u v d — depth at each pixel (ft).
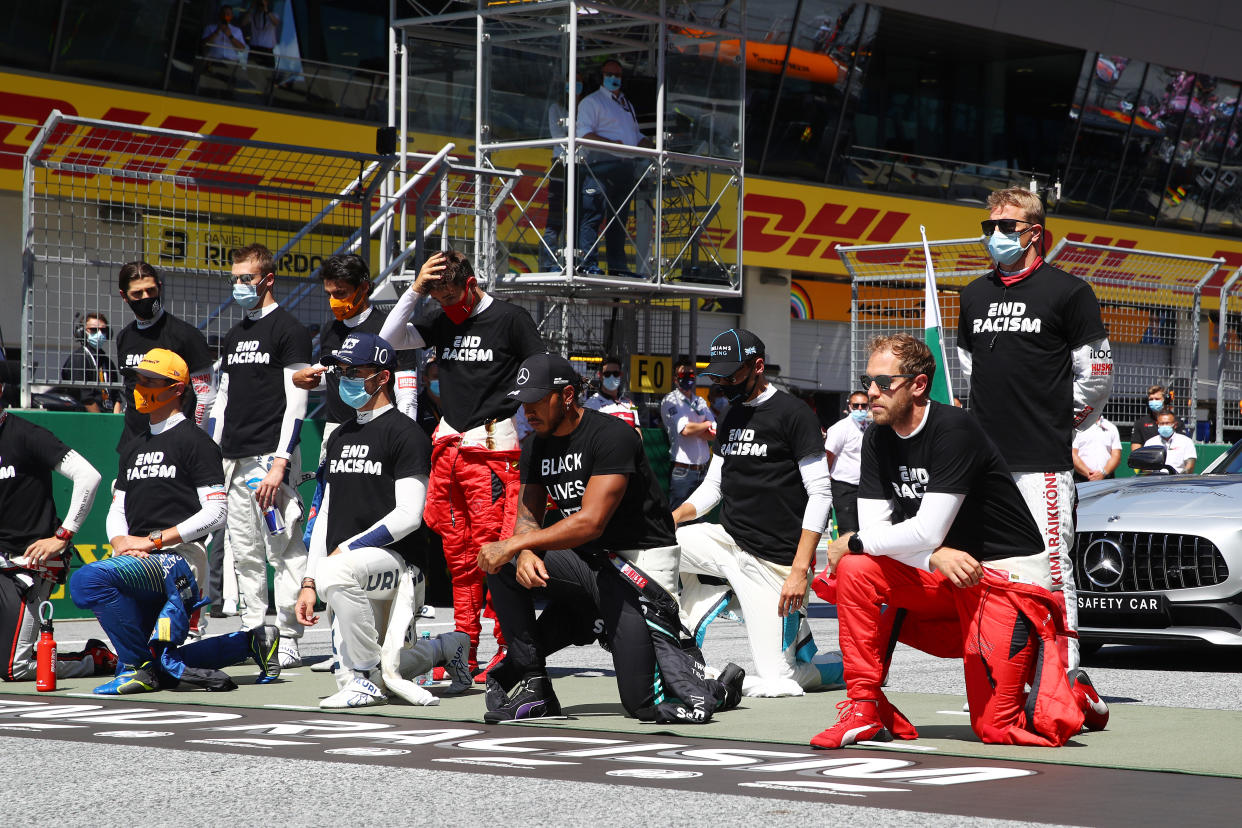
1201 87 99.91
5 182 58.23
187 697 24.97
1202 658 31.76
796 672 25.73
